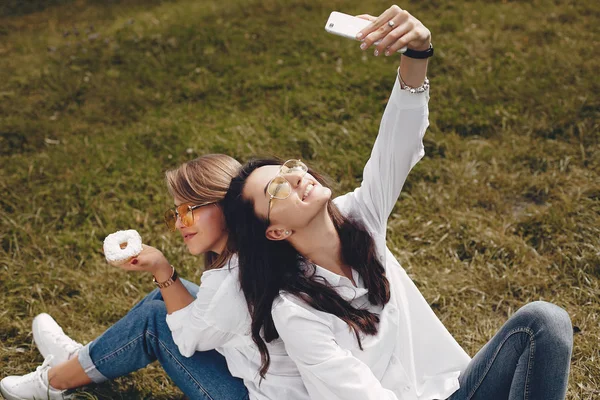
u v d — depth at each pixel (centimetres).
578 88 450
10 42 593
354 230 212
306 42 532
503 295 320
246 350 218
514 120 436
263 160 209
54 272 350
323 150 423
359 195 224
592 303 306
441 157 418
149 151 438
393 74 484
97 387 276
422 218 372
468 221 362
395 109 211
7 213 397
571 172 391
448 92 468
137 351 243
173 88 498
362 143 428
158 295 256
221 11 587
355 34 195
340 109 462
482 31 537
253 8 588
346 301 205
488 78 476
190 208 215
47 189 409
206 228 217
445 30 542
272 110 468
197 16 583
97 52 545
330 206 213
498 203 377
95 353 251
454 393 216
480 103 454
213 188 216
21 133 458
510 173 401
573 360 280
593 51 496
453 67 495
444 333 222
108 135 456
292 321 195
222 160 223
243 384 222
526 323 197
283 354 210
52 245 370
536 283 323
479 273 334
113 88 498
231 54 527
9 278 349
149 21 587
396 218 375
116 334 245
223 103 482
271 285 200
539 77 473
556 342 193
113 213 392
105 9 639
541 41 521
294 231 200
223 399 222
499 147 418
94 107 484
